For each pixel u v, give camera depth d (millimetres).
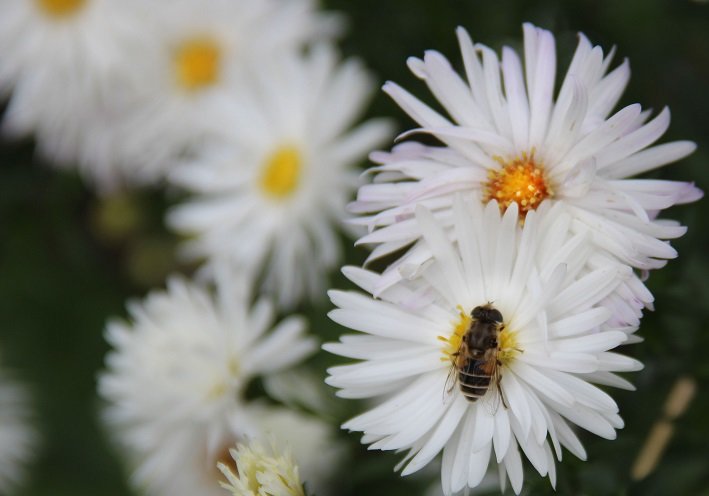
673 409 274
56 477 426
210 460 321
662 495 275
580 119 245
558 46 290
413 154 254
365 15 351
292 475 260
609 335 239
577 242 244
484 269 250
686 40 328
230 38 365
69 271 421
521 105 253
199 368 302
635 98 317
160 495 331
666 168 304
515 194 251
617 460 271
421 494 319
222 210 345
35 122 396
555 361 242
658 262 242
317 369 321
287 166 337
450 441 250
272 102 342
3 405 417
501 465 246
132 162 383
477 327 246
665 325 275
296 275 337
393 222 250
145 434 319
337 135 334
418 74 254
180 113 371
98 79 385
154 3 366
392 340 252
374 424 250
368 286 250
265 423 317
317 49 340
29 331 421
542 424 241
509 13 328
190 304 309
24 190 416
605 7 323
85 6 385
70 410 423
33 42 388
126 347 312
